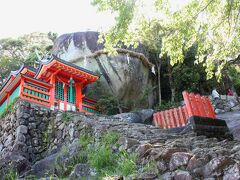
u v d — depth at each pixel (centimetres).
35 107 1177
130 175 432
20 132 1054
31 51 2716
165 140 631
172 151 459
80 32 2138
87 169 515
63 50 2102
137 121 1537
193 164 399
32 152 1048
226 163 371
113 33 774
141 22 804
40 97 1269
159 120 1072
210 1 786
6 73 2411
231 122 1209
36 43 2959
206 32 853
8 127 1173
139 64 1942
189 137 688
